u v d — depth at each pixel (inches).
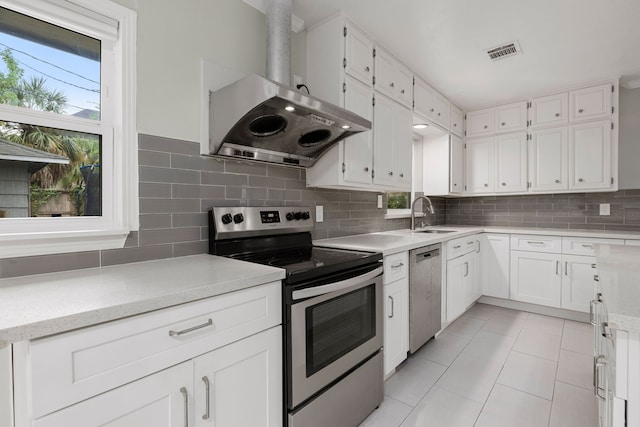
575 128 124.3
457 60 102.6
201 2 64.6
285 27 70.9
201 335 40.1
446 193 141.3
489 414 67.2
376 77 91.1
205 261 57.3
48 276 45.3
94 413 31.4
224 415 42.7
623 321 27.8
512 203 151.4
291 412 50.4
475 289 133.1
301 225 80.8
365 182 87.8
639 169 119.6
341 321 60.1
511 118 139.6
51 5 46.9
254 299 46.3
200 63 64.2
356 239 94.8
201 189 64.6
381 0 74.2
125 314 33.1
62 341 29.5
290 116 64.4
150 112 57.0
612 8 76.2
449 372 84.0
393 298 78.5
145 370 35.0
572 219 135.7
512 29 85.5
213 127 64.6
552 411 67.8
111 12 52.2
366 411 66.3
